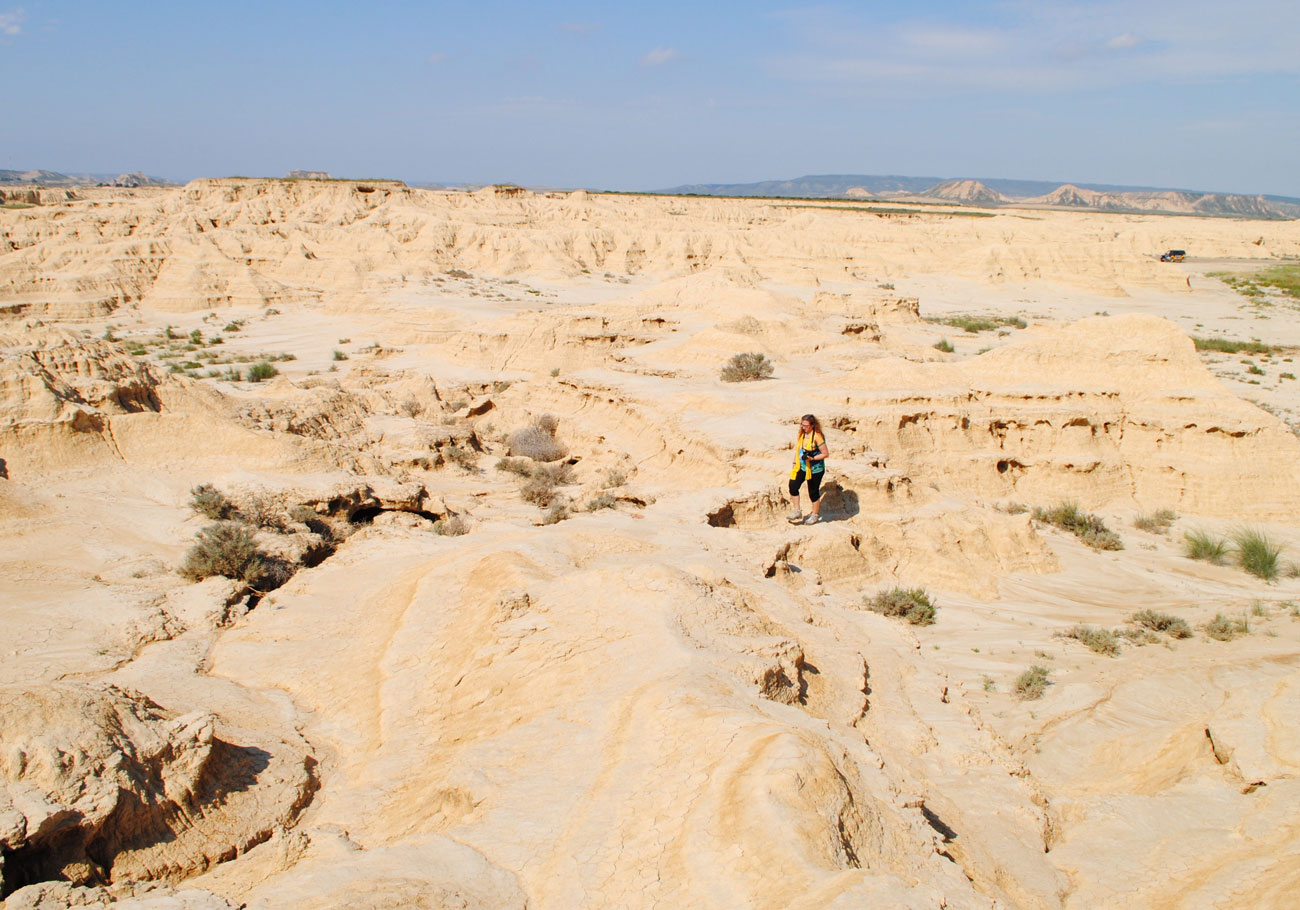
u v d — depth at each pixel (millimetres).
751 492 19547
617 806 7371
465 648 11664
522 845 7355
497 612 11711
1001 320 67750
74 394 21047
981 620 17266
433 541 18344
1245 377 46312
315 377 43250
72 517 17922
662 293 51750
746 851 6188
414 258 85750
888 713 10961
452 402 35625
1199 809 8984
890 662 12578
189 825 8445
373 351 52188
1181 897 7457
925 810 8539
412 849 7438
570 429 30609
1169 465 26109
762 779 6715
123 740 8383
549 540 14719
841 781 6969
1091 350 28828
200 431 21766
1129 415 27125
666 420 26359
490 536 18141
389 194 116438
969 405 26719
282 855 8297
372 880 6855
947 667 15055
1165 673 14359
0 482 18031
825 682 11109
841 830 6465
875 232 102250
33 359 21078
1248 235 125688
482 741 9555
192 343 57250
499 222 112125
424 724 10594
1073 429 26625
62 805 7445
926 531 19844
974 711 11727
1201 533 23094
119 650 12820
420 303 67312
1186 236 121438
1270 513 25125
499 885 6871
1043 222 132500
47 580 15188
